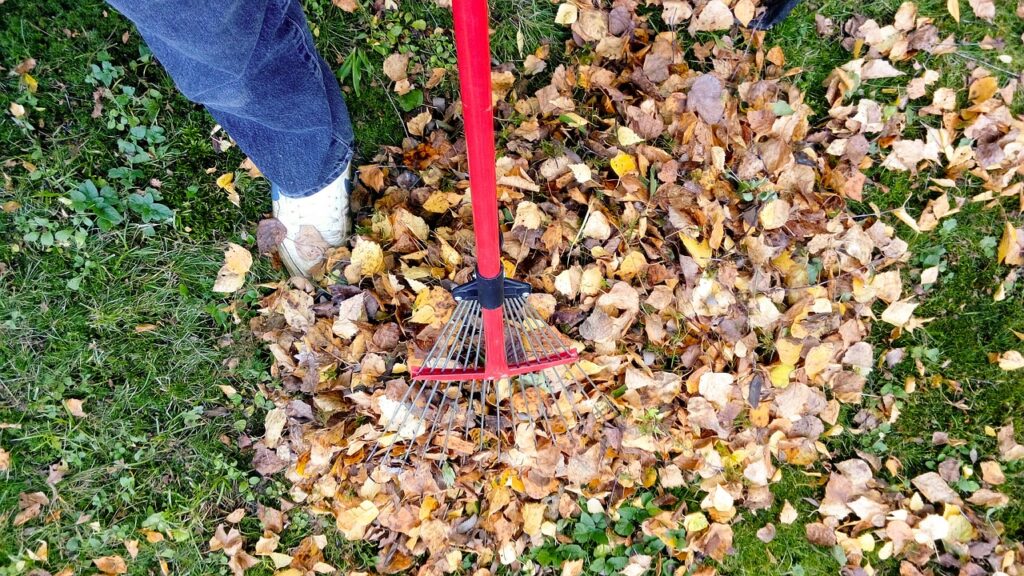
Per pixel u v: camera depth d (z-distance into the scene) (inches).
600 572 69.8
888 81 73.0
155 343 66.9
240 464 68.2
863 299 70.6
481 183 42.0
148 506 67.1
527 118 67.3
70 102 64.1
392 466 64.3
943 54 73.1
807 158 70.2
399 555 67.6
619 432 66.1
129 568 67.2
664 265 66.0
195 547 67.4
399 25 67.8
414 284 62.4
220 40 34.8
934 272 73.7
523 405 64.9
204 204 66.8
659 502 69.9
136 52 64.9
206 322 67.6
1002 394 74.0
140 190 66.0
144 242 66.4
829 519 72.2
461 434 64.8
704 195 65.5
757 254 65.5
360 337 62.9
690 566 70.2
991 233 74.1
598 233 64.5
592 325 64.0
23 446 65.4
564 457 65.6
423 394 64.6
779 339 66.8
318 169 55.7
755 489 70.1
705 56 70.2
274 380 67.2
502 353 55.7
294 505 68.1
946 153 72.6
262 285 66.1
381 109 68.9
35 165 63.6
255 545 68.0
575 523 69.6
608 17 68.4
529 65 68.8
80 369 66.1
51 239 63.9
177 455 67.3
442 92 69.7
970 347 74.4
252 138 50.3
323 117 50.1
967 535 72.4
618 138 65.7
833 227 69.1
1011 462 74.4
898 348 73.9
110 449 66.7
